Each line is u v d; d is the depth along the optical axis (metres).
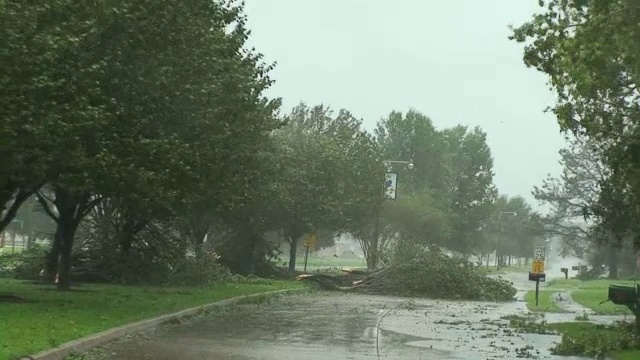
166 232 32.25
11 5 14.51
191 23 20.05
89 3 16.67
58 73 16.28
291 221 44.56
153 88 18.52
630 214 22.53
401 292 36.91
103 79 17.92
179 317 18.98
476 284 37.03
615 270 76.56
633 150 18.94
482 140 100.00
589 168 73.06
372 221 54.62
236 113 22.23
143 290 26.64
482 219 97.31
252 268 42.31
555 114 19.66
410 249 39.03
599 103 18.97
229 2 25.14
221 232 41.25
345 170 48.91
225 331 17.16
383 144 92.69
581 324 22.44
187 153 19.20
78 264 30.56
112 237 30.81
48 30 15.55
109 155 17.64
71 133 16.34
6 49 14.16
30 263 31.83
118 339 14.59
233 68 21.89
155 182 18.67
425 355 14.30
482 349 15.73
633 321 21.56
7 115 14.98
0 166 16.52
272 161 35.00
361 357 13.62
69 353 12.09
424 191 76.25
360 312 24.59
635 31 12.80
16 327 13.52
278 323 19.59
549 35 16.17
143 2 18.17
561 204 78.38
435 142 92.94
